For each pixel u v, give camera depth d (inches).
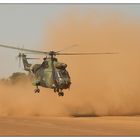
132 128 2187.5
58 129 2111.2
